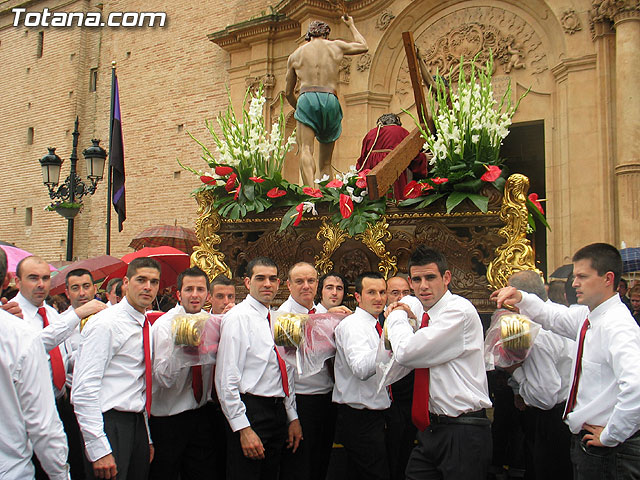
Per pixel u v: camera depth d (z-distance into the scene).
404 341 3.60
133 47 17.97
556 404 4.05
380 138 5.97
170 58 17.06
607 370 3.32
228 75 15.74
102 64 18.83
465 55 12.39
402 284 4.65
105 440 3.71
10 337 3.06
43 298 4.83
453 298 3.71
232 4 15.93
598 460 3.28
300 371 4.05
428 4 12.74
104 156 11.93
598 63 10.67
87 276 5.81
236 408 3.99
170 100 16.91
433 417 3.65
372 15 13.20
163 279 8.45
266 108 14.66
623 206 10.08
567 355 4.08
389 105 13.21
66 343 5.16
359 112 13.13
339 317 4.41
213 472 4.45
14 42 20.94
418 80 5.50
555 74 11.36
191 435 4.36
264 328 4.28
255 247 5.50
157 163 17.00
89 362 3.80
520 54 11.84
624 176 10.09
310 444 4.50
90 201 18.73
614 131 10.52
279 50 14.65
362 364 3.98
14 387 3.03
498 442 5.16
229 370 4.02
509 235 4.41
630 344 3.16
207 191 5.66
